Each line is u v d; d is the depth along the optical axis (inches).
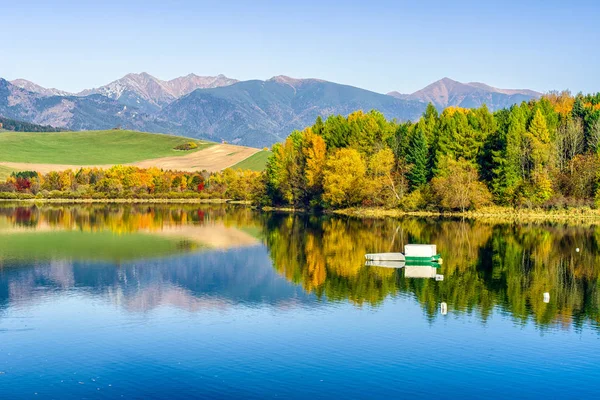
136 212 6048.2
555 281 2231.8
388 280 2256.4
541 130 5073.8
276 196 6761.8
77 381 1277.1
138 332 1605.6
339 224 4402.1
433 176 5393.7
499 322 1692.9
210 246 3213.6
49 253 2950.3
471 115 5575.8
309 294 2031.3
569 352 1451.8
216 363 1376.7
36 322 1702.8
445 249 3026.6
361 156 5703.7
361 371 1332.4
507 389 1248.2
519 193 4970.5
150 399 1192.2
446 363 1379.2
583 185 4881.9
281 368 1347.2
